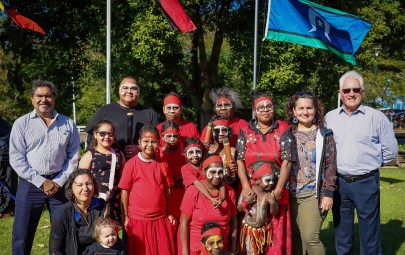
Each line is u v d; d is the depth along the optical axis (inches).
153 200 189.8
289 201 193.9
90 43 721.0
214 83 709.9
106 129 190.2
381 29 653.9
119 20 589.6
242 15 663.1
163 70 780.6
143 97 754.8
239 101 238.4
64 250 176.7
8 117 1002.7
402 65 1021.8
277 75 580.7
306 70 661.3
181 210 189.6
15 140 195.2
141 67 619.5
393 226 296.5
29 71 674.2
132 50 580.7
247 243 186.7
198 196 186.7
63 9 667.4
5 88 967.6
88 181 174.1
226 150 196.4
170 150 206.8
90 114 1213.7
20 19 415.8
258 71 592.7
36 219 202.2
